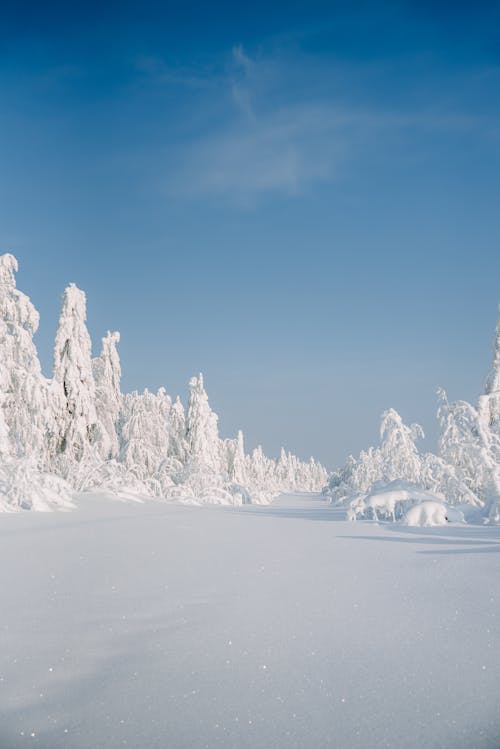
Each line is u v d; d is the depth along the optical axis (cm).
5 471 1330
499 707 221
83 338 2756
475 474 1683
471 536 834
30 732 204
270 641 303
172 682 248
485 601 388
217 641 304
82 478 2097
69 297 2731
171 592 422
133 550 649
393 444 2103
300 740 196
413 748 190
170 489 2423
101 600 396
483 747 190
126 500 1697
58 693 238
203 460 4278
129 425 3547
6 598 401
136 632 321
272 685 244
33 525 927
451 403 1812
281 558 598
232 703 227
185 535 825
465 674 255
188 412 4447
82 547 671
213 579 473
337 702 227
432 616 351
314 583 457
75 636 313
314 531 937
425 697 232
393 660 273
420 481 1767
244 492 3341
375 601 393
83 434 2594
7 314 2091
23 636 313
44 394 2072
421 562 567
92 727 208
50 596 407
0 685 246
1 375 1911
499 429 1817
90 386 2742
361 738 197
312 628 327
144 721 212
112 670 263
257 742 195
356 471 3716
